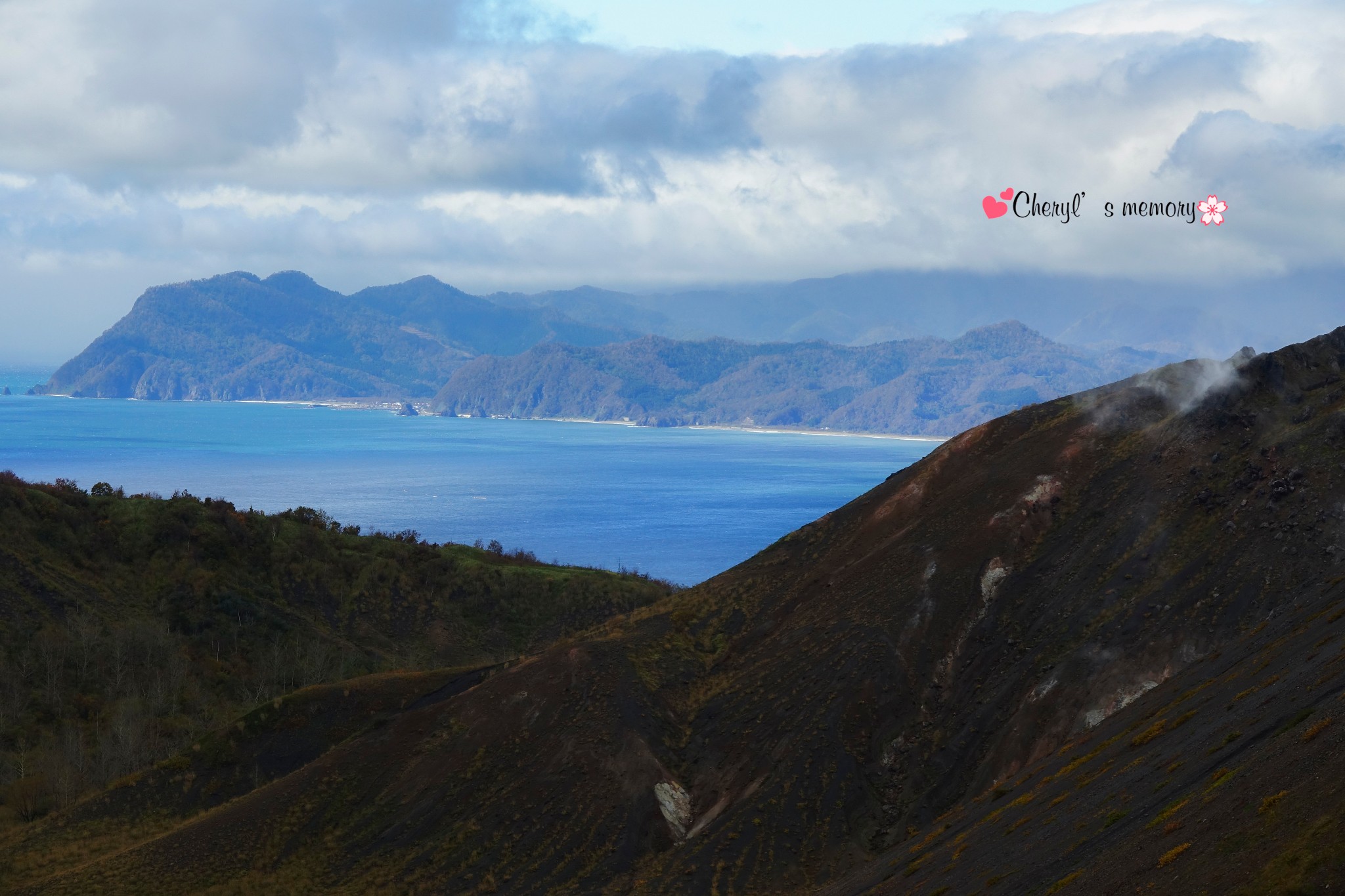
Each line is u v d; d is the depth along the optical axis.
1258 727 38.44
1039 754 63.28
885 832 64.19
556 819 70.69
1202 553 70.44
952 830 54.72
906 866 52.41
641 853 67.50
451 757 79.44
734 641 88.56
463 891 66.50
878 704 73.38
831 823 65.06
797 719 74.00
